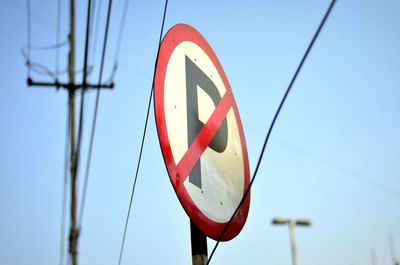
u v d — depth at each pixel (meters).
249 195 3.14
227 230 2.76
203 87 3.08
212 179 2.81
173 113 2.71
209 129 2.97
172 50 2.92
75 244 9.64
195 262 2.67
